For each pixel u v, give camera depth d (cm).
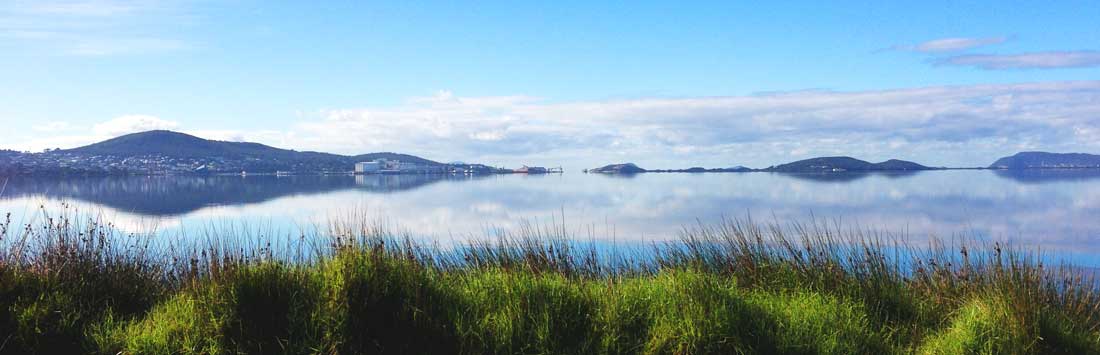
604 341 540
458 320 559
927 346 568
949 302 705
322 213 3241
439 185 9081
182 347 541
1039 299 602
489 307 575
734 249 816
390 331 551
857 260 735
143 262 721
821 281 711
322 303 562
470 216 3428
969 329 563
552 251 864
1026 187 6981
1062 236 2314
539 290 589
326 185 8762
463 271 760
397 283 577
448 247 920
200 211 3459
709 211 3856
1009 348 542
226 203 4322
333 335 542
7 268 606
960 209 3909
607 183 9938
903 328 617
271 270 588
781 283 718
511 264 800
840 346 547
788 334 549
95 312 601
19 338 543
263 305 564
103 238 713
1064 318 608
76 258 657
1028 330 555
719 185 8569
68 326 559
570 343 548
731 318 548
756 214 3556
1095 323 654
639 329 559
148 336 546
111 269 670
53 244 669
